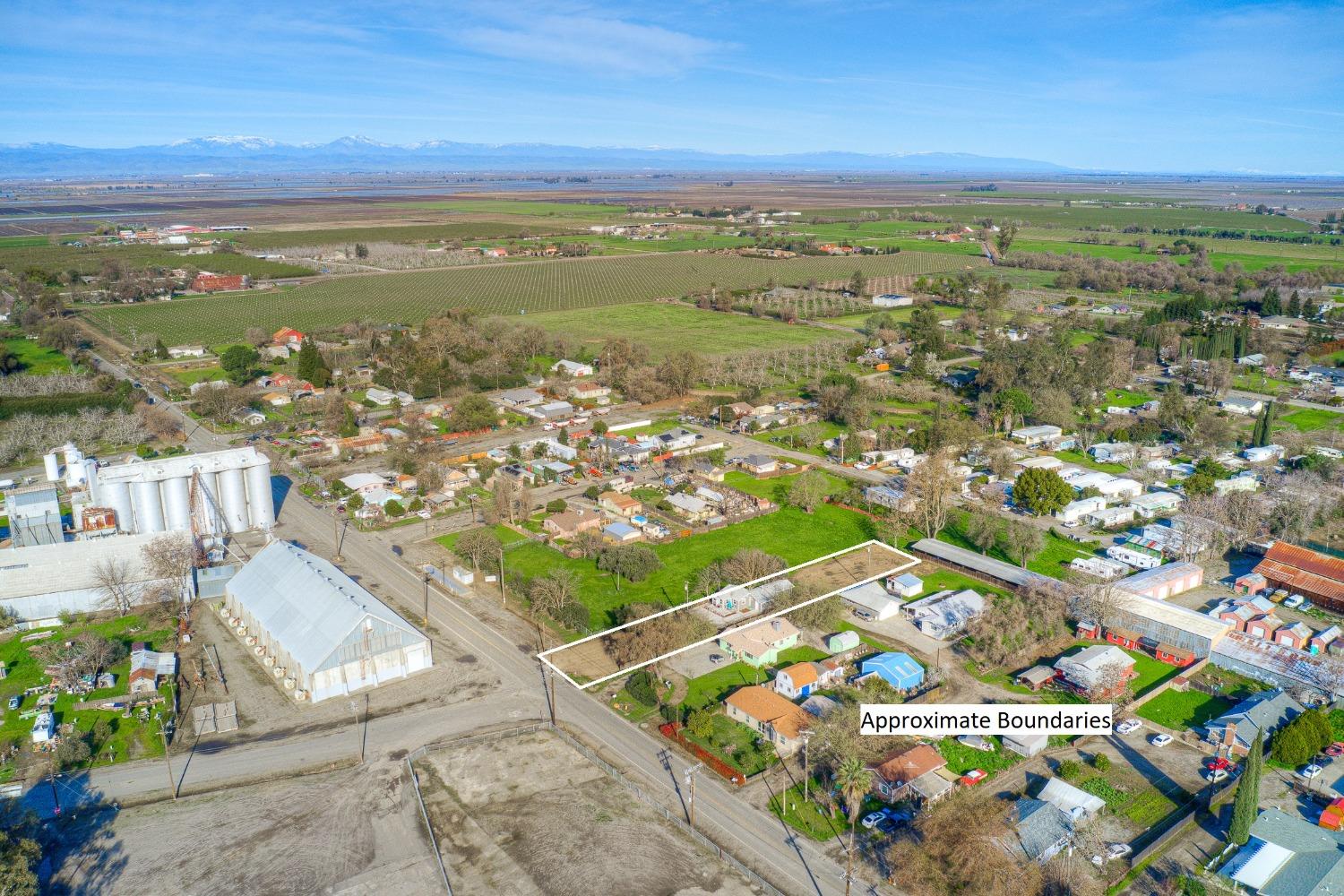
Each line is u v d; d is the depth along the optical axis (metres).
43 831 82.62
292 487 178.25
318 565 122.88
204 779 90.44
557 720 100.19
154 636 119.88
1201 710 104.00
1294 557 138.00
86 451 195.75
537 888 76.12
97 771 91.81
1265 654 111.62
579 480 180.00
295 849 80.62
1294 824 82.69
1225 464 187.62
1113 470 189.25
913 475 162.38
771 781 90.75
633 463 189.00
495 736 97.31
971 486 177.88
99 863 79.00
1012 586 133.00
